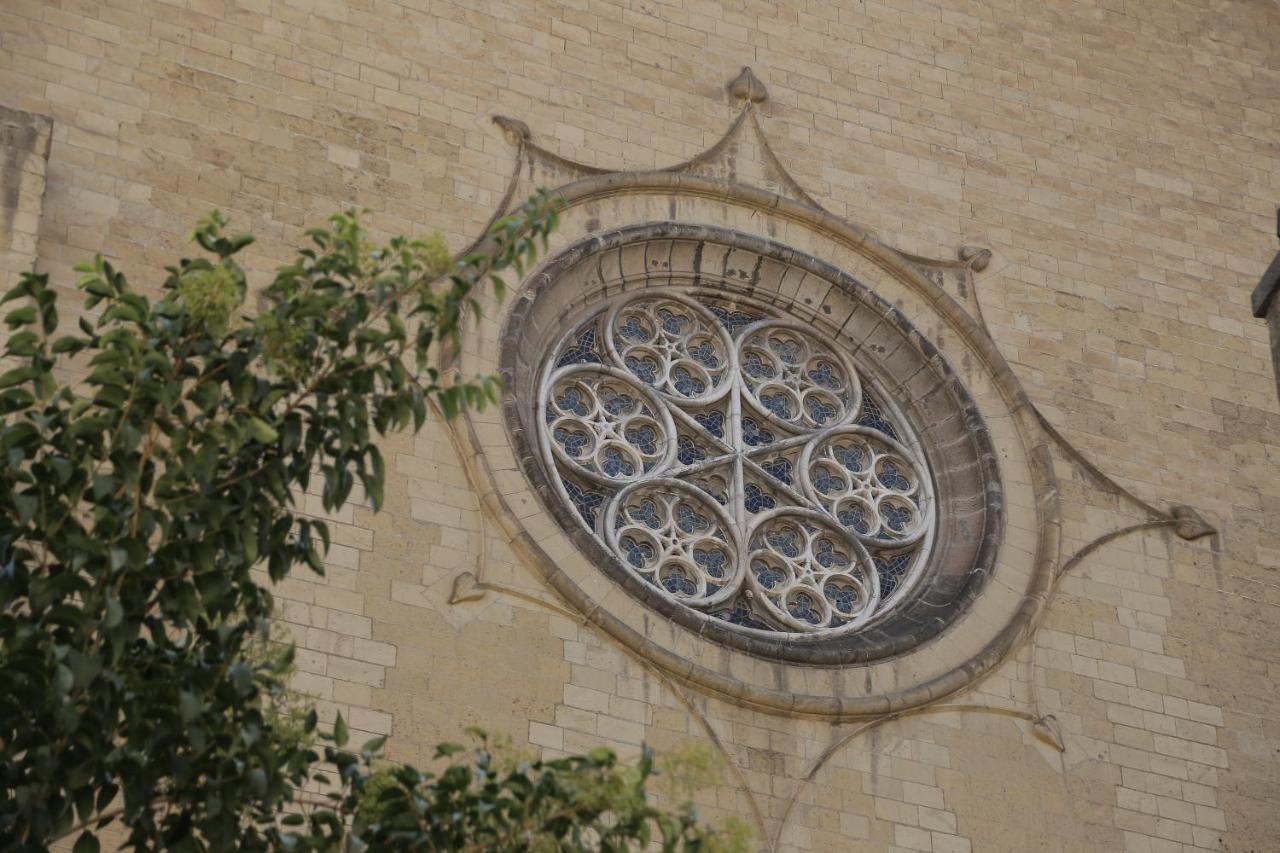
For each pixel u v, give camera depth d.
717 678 43.62
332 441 31.56
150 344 30.67
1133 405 51.12
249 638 31.98
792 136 52.00
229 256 31.91
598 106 50.50
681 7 52.72
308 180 46.69
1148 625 47.84
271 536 31.20
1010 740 45.34
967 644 46.16
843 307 50.56
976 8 55.78
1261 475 51.06
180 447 30.61
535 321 47.69
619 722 42.78
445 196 47.81
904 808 43.75
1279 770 46.94
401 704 41.44
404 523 43.31
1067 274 52.56
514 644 42.81
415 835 30.08
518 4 51.00
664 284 49.88
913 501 49.09
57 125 45.19
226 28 47.72
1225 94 57.09
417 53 49.28
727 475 47.97
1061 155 54.31
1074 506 49.03
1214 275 53.88
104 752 29.30
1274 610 49.09
